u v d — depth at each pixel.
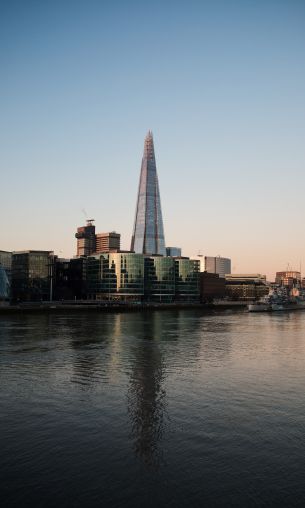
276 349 95.88
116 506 28.08
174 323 168.00
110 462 34.06
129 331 131.62
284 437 39.38
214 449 36.62
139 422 43.03
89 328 139.50
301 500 28.92
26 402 49.78
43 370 68.06
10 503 28.23
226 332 134.75
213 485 30.73
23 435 39.47
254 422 43.28
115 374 65.62
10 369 68.69
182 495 29.45
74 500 28.67
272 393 54.72
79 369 69.06
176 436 39.47
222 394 54.03
